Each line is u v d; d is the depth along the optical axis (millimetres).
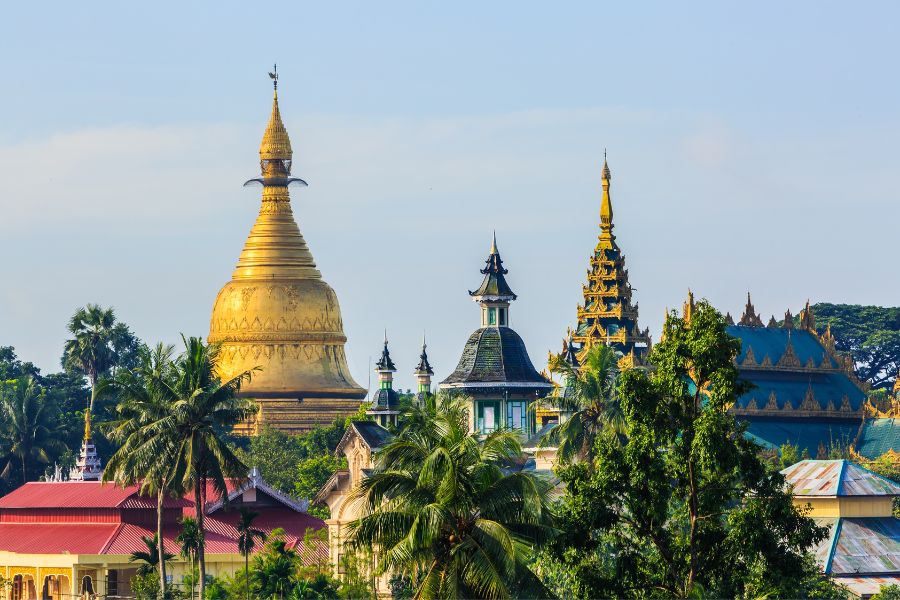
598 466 187375
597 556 196250
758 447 184375
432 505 168500
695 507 182500
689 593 177625
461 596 168000
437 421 178875
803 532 181875
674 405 184250
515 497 172625
